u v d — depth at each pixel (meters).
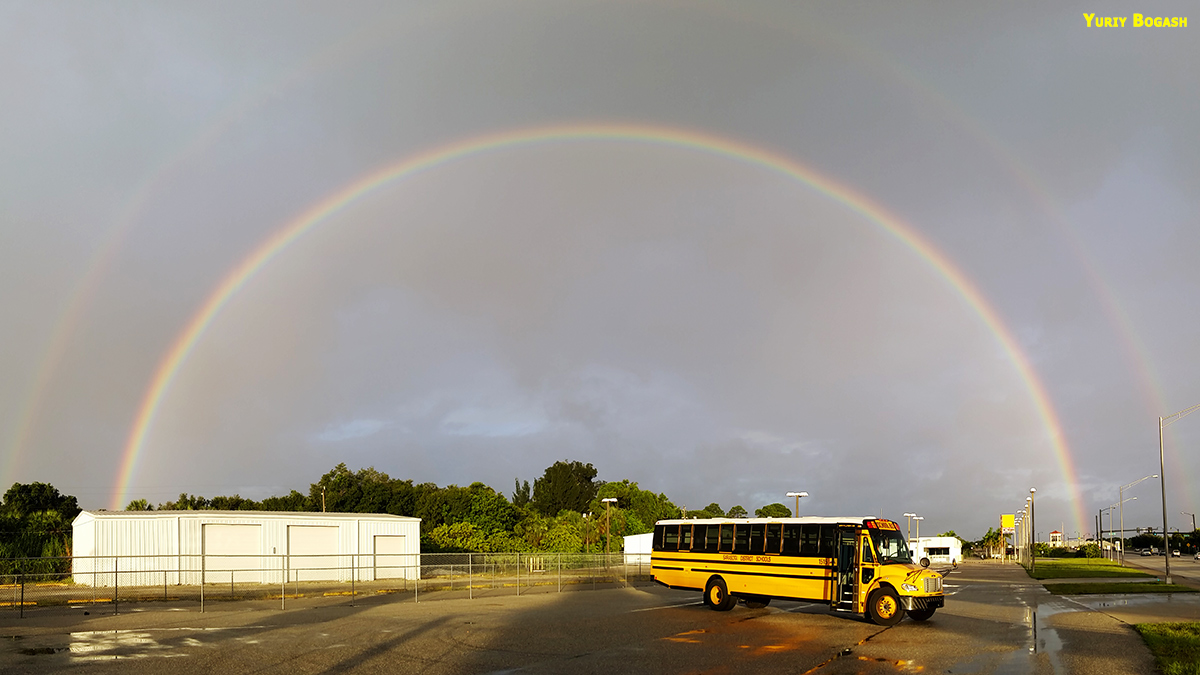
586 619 26.98
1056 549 180.62
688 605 33.16
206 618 26.88
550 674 16.05
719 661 17.73
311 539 50.84
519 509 85.06
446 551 70.50
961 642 21.06
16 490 85.50
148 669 16.31
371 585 45.72
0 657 17.94
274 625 24.72
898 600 25.61
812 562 28.25
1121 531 114.38
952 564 96.38
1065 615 28.78
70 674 15.67
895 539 27.38
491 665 17.14
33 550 53.16
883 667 16.94
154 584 45.38
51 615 27.92
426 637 21.81
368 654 18.62
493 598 37.09
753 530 30.17
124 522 45.81
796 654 18.83
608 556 55.56
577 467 148.50
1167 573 51.12
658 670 16.53
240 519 48.69
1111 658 18.03
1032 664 17.23
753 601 30.78
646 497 119.31
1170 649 19.16
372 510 96.44
